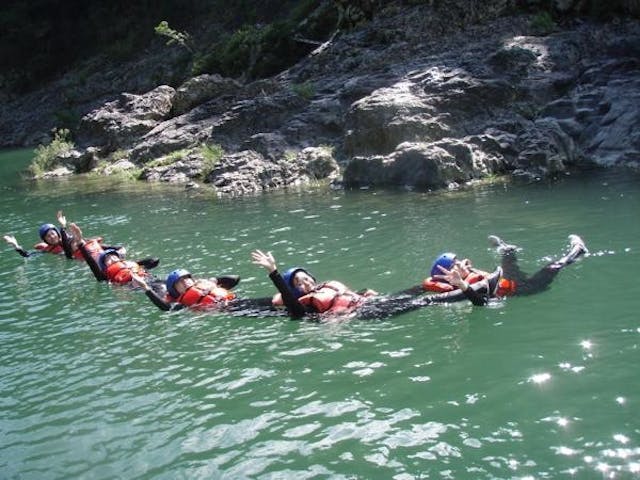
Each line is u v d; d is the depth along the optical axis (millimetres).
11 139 43969
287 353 6887
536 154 13727
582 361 5926
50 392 6605
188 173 19141
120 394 6414
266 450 5215
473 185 13445
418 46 20656
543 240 9281
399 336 6953
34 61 51562
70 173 24125
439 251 9430
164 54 44250
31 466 5383
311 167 16531
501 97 16062
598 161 13852
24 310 9180
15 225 15445
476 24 20828
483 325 6934
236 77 30016
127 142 24766
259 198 14953
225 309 8234
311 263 9688
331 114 18562
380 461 4891
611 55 17047
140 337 7770
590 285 7539
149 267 10469
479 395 5613
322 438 5277
